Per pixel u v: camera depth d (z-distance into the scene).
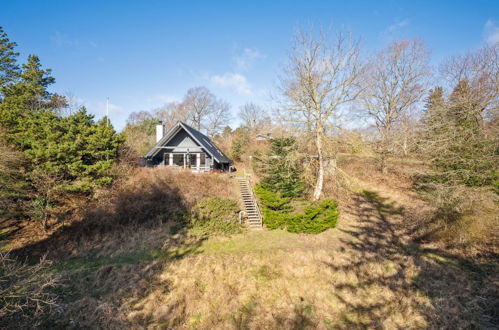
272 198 16.58
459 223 12.84
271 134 21.12
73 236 12.94
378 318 8.10
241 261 11.52
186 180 19.12
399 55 25.44
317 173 21.28
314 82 18.09
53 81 30.92
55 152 14.25
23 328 7.51
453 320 7.86
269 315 8.23
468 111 13.15
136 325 7.70
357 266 11.26
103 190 15.20
